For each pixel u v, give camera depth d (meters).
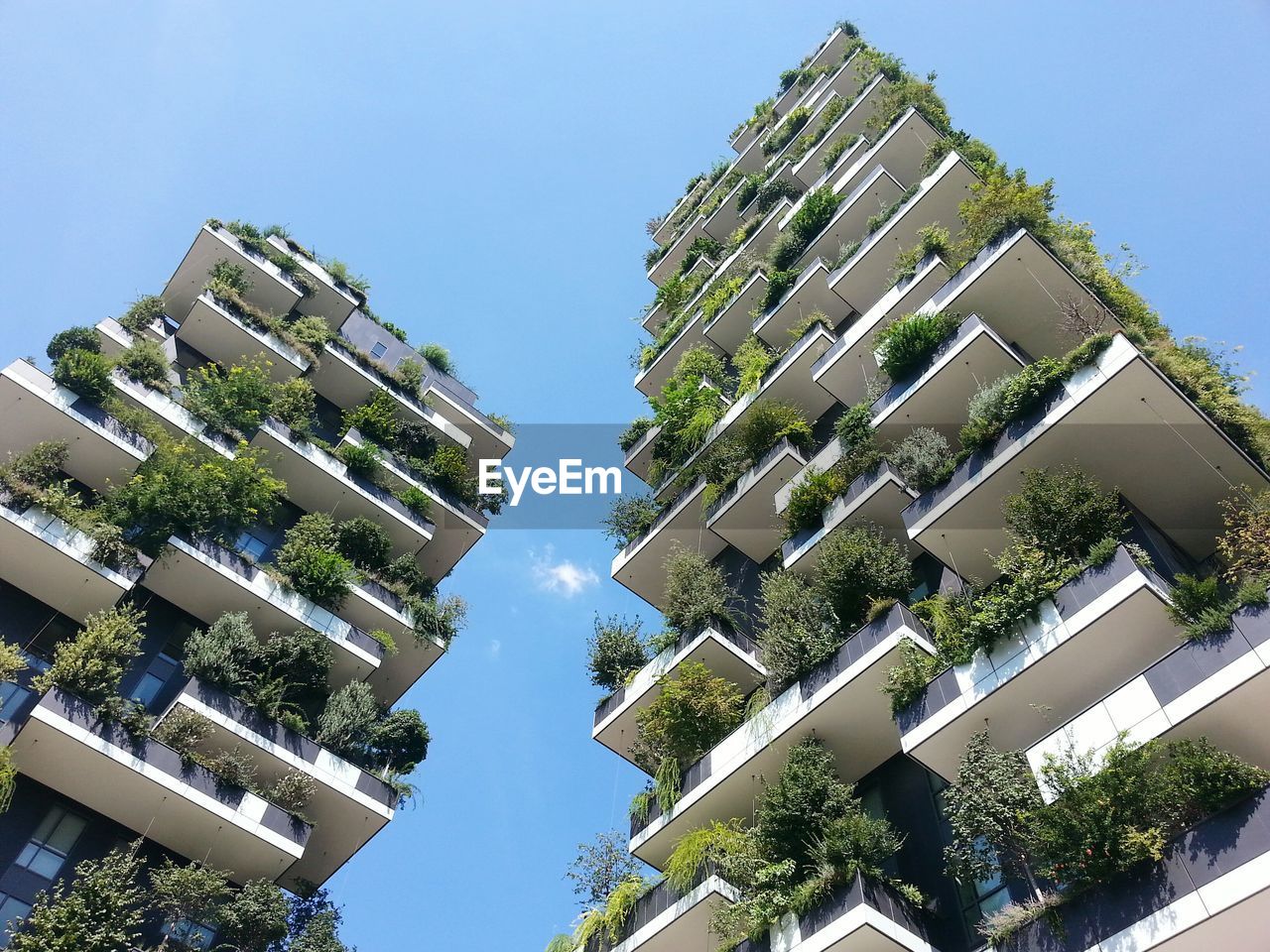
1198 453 18.69
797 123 47.25
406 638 29.03
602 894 22.86
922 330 23.61
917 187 30.33
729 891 19.48
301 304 37.91
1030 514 18.31
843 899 16.89
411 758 26.80
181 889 19.75
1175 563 18.56
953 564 21.61
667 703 23.89
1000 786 15.43
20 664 20.55
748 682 25.34
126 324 31.86
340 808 24.16
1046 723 17.12
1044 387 19.70
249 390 30.12
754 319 35.28
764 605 27.00
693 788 22.52
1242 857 12.45
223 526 26.88
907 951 16.34
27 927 18.88
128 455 25.72
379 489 31.72
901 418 24.09
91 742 20.53
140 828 21.78
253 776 23.44
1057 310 23.11
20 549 22.72
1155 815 13.66
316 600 27.31
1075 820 13.87
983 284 23.39
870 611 20.72
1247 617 14.27
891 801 20.42
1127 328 20.22
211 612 25.98
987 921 15.52
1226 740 14.20
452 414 38.06
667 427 33.53
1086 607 16.39
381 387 35.41
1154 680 14.82
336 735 24.77
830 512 23.91
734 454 29.27
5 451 25.30
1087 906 13.80
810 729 20.97
